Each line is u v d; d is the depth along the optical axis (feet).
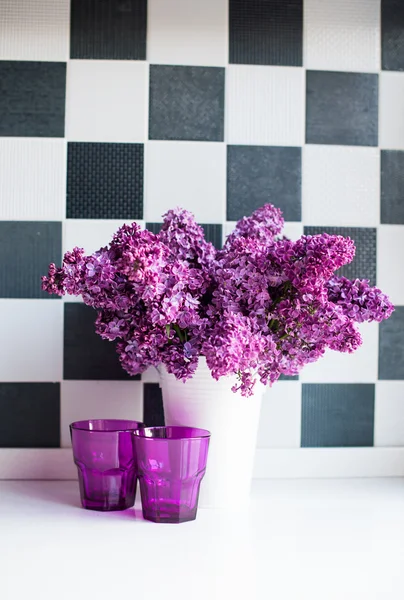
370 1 4.01
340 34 4.00
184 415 3.10
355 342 2.90
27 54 3.86
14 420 3.80
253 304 2.93
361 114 4.01
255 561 2.47
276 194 3.96
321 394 3.96
